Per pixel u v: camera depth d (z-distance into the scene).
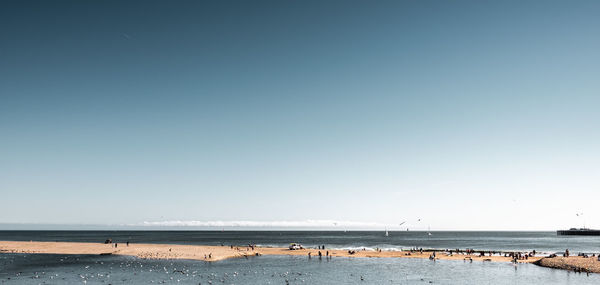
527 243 192.88
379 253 98.75
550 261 74.00
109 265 73.38
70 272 64.56
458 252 105.81
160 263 77.00
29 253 95.19
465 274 65.19
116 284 54.47
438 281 58.81
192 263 77.81
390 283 57.31
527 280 58.78
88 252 95.75
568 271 66.88
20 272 64.50
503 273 65.88
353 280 59.53
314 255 95.69
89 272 64.62
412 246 158.88
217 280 58.03
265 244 168.25
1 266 71.94
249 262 80.75
